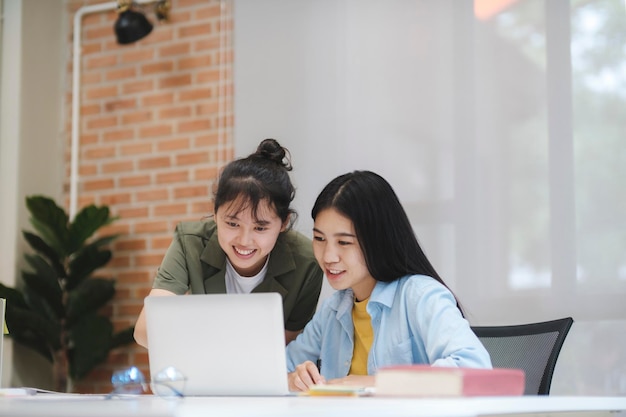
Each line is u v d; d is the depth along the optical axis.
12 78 4.44
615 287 3.29
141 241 4.38
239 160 2.35
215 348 1.77
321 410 1.23
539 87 3.51
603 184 3.35
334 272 2.09
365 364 2.19
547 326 2.20
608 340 3.27
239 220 2.28
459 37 3.67
